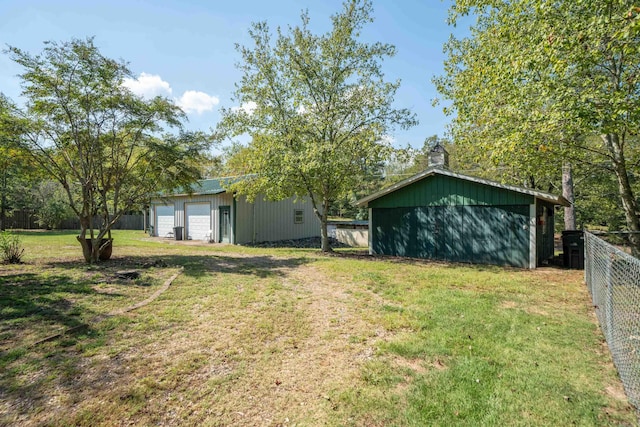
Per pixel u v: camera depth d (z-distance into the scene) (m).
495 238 9.27
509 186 8.90
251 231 16.12
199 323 4.18
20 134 7.69
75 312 4.35
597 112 5.78
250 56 11.59
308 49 11.53
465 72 10.07
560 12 6.32
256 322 4.26
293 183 12.11
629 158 9.90
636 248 7.91
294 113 11.80
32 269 7.12
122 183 9.32
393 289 6.09
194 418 2.31
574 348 3.46
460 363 3.13
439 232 10.30
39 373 2.83
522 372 2.95
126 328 3.92
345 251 13.10
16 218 21.73
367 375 2.92
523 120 7.23
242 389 2.70
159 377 2.84
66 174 8.88
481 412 2.38
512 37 7.23
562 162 8.34
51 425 2.20
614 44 5.52
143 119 8.87
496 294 5.75
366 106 11.59
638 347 2.62
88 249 8.38
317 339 3.74
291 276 7.27
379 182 30.00
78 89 7.89
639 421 2.28
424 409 2.42
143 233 21.45
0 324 3.87
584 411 2.39
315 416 2.35
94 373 2.87
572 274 7.73
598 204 15.78
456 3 8.99
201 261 9.12
